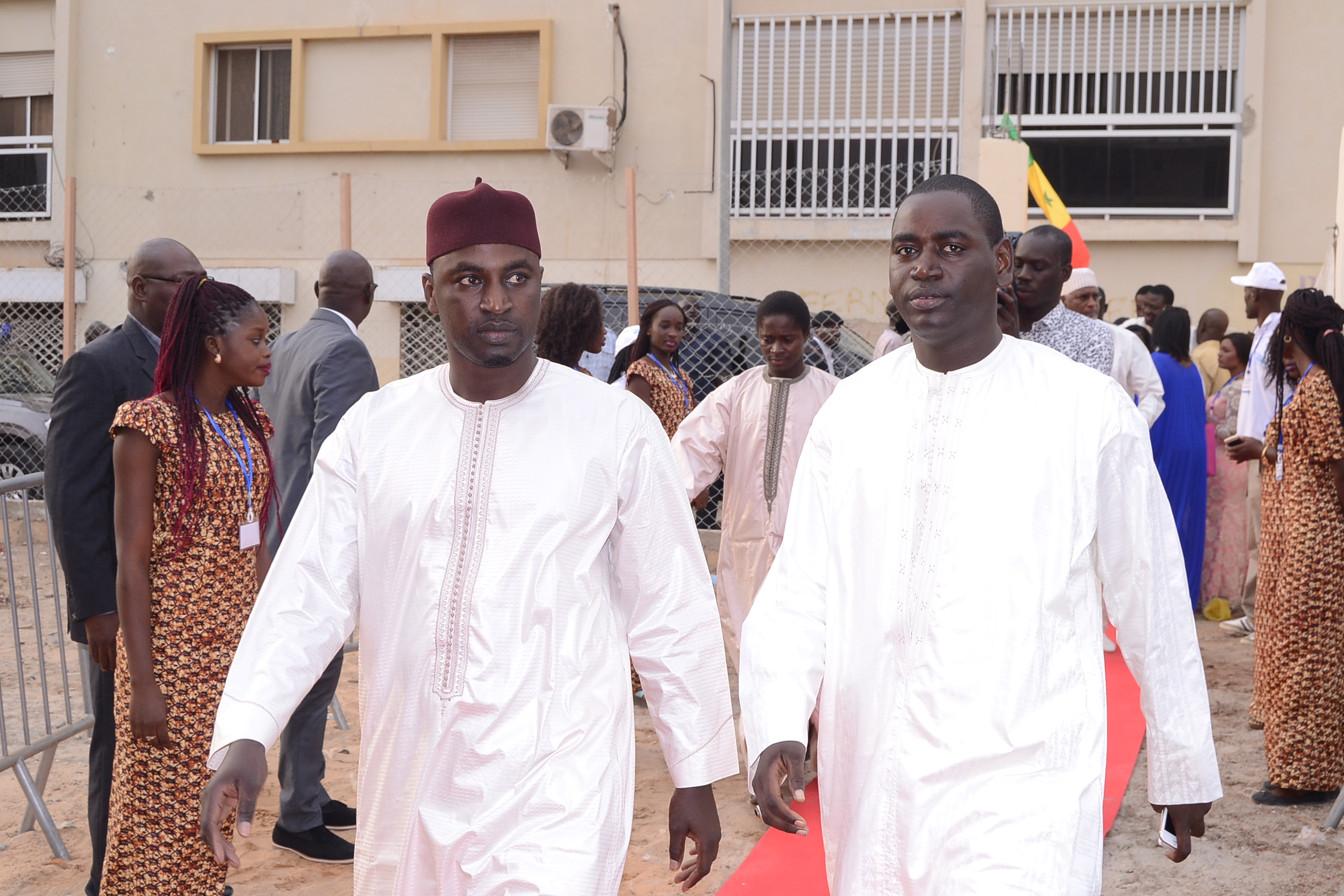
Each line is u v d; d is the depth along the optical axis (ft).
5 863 13.57
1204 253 43.39
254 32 48.11
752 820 14.74
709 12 44.78
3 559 30.96
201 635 10.16
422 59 47.34
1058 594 7.39
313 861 13.62
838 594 7.97
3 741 13.66
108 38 49.03
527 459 7.58
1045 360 7.96
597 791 7.20
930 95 44.52
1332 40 42.14
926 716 7.43
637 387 19.35
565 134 44.37
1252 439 17.17
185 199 48.57
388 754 7.47
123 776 10.16
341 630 7.73
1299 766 15.05
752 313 31.65
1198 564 24.73
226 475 10.30
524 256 7.65
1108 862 13.53
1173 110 43.52
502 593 7.35
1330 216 42.45
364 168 47.73
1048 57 44.14
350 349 13.83
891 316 23.49
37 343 47.16
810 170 45.27
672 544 7.91
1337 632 14.90
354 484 7.82
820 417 8.46
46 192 49.75
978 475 7.68
